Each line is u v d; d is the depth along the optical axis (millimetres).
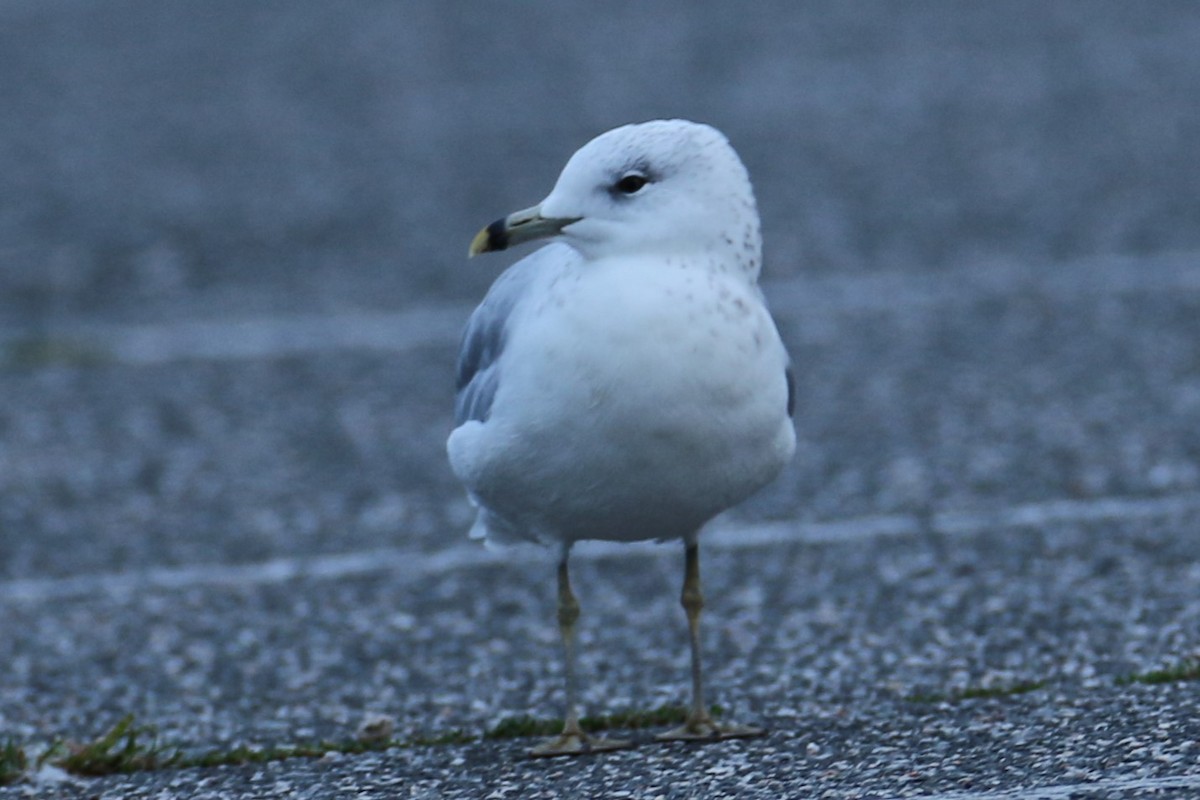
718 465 7191
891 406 15344
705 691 9016
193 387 17203
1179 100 28984
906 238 21922
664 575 11375
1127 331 17141
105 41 40250
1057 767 6934
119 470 14688
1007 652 9281
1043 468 13258
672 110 30297
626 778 7332
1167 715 7473
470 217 24000
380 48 37938
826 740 7719
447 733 8531
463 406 7891
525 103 31625
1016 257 20609
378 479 14148
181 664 10094
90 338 19312
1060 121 28125
